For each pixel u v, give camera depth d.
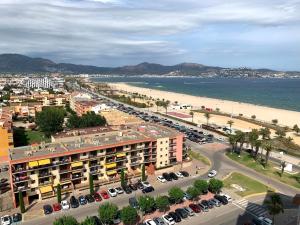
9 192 112.25
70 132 140.12
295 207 101.88
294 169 140.12
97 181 117.75
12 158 102.19
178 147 139.50
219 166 141.00
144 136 134.25
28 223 90.81
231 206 103.06
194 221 93.31
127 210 87.69
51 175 107.25
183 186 118.06
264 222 91.38
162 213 97.50
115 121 187.75
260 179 126.00
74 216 94.81
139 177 125.56
